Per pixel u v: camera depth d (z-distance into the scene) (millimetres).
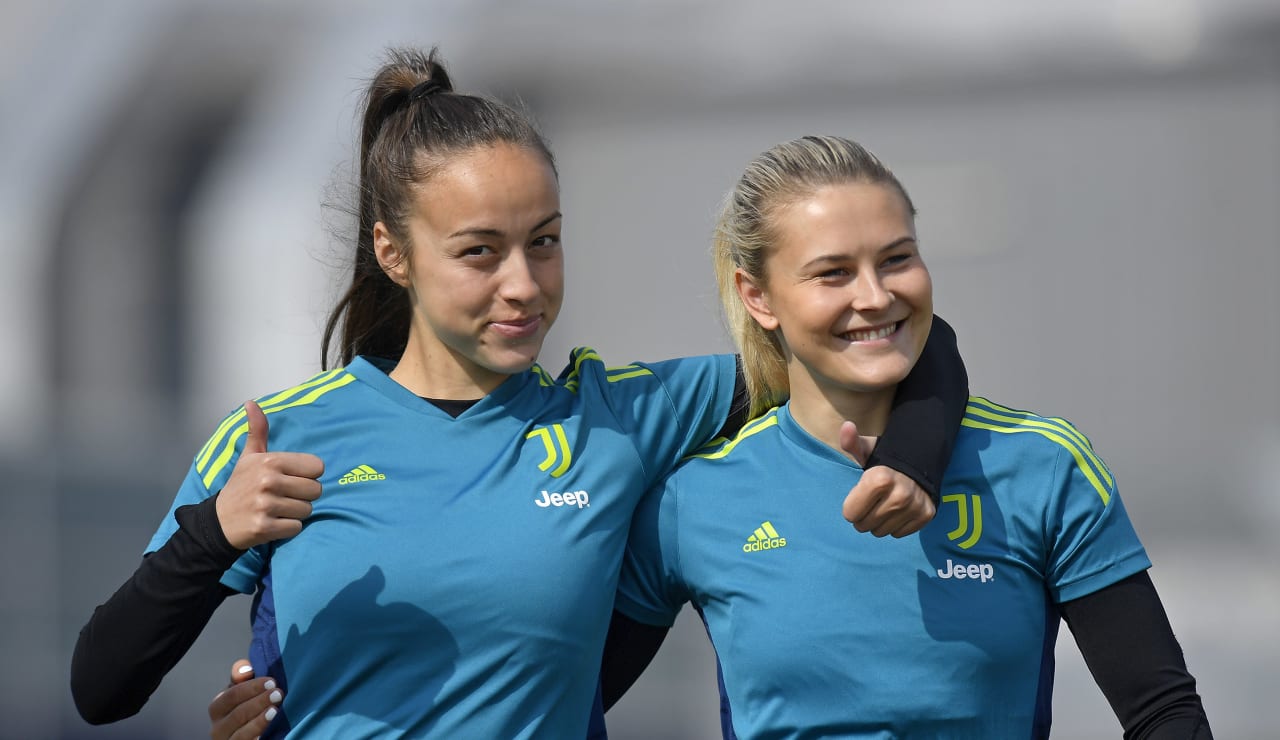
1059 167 39281
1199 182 38656
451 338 10258
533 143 10297
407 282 10625
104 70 56000
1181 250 38531
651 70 42594
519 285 9914
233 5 55781
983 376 39031
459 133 10203
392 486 10195
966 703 9742
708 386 11211
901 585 9930
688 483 10672
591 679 10375
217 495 9680
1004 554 9922
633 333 40625
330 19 54781
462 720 9859
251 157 50812
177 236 49875
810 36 41750
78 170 52688
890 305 9852
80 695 9961
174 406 35531
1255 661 29938
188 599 9648
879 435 10445
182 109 53844
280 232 48188
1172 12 39281
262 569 10430
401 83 10922
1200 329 38344
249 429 9789
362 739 9844
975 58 40375
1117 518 9930
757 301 10609
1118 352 38625
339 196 12047
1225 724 28578
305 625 9977
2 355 49500
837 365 10000
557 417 10625
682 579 10609
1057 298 38844
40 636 25875
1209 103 38875
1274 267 38094
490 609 9867
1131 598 9797
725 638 10328
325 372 11109
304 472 9516
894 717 9758
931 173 39969
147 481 27328
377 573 9898
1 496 26500
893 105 40812
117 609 9789
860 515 9352
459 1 47719
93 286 50094
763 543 10250
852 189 9953
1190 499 37031
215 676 23812
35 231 51312
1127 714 9672
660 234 40938
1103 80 39594
